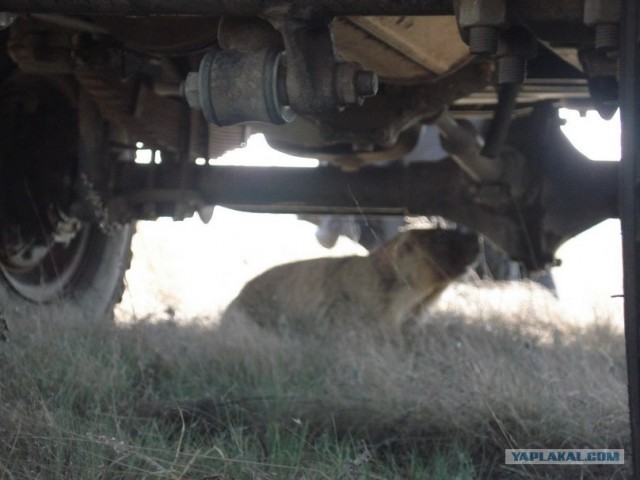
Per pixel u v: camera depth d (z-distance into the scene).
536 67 2.13
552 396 1.90
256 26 1.60
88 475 1.58
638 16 1.46
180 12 1.59
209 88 1.59
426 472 1.70
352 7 1.56
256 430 1.78
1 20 1.61
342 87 1.57
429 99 2.04
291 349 2.17
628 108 1.46
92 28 1.92
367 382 1.97
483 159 2.18
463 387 1.91
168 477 1.57
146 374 2.01
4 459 1.61
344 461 1.67
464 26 1.52
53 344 1.95
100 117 2.18
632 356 1.45
